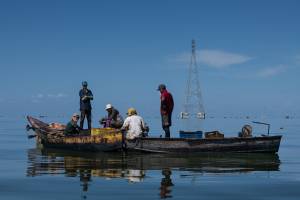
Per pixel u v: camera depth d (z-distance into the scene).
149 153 16.89
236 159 15.05
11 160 14.70
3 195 8.40
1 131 41.16
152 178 10.42
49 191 8.77
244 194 8.53
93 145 17.84
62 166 12.84
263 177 10.75
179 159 14.85
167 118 17.39
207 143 17.08
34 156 16.20
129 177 10.55
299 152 18.91
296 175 11.15
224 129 48.44
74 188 9.07
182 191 8.78
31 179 10.28
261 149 17.67
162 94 17.36
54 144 20.17
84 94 19.94
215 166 12.92
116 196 8.26
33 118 23.66
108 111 18.62
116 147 17.06
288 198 8.19
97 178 10.39
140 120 17.25
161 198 8.09
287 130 48.41
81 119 19.95
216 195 8.41
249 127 18.56
